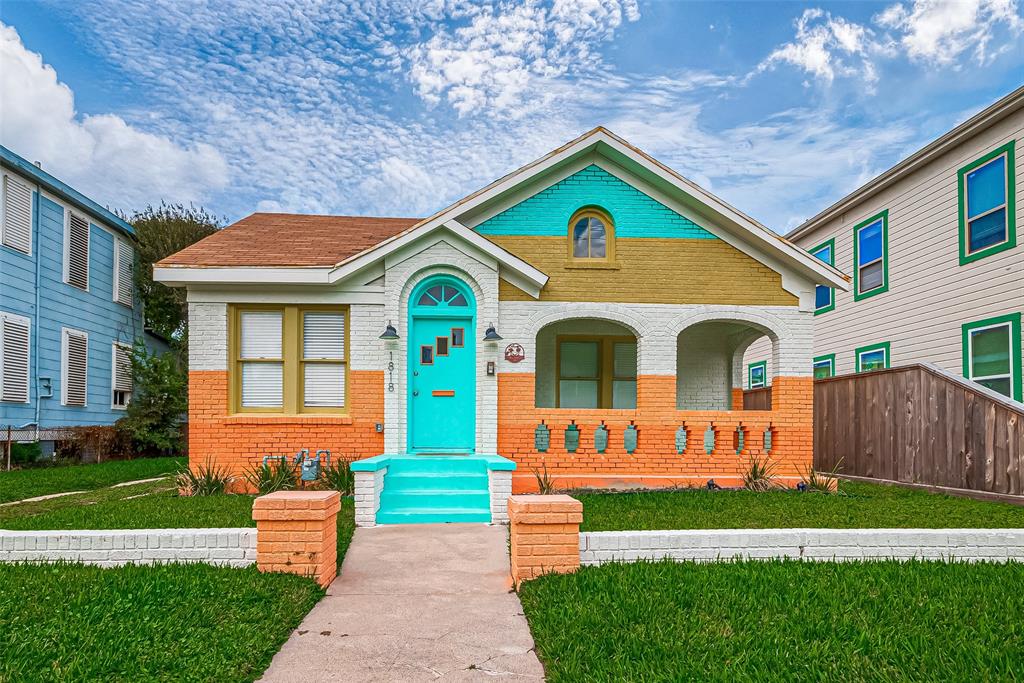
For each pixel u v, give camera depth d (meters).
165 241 23.11
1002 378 11.31
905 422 10.21
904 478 10.19
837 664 3.62
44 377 15.11
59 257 15.74
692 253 10.09
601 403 11.95
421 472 8.70
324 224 12.20
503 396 9.64
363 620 4.58
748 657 3.69
